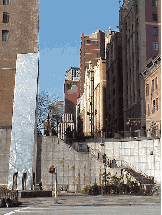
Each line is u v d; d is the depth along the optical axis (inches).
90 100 4953.3
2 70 2128.4
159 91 2319.1
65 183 2005.4
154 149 1982.0
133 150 2118.6
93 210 804.6
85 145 2233.0
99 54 7357.3
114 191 1717.5
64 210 816.9
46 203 1110.4
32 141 2009.1
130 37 3115.2
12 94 2096.5
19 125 2033.7
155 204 995.3
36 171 2014.0
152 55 2815.0
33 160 1978.3
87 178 2011.6
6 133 2014.0
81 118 6023.6
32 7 2253.9
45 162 2030.0
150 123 2477.9
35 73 2135.8
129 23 3198.8
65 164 2030.0
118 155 2170.3
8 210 841.5
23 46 2182.6
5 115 2058.3
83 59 7298.2
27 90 2106.3
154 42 2844.5
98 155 2187.5
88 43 7377.0
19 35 2194.9
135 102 2874.0
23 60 2154.3
